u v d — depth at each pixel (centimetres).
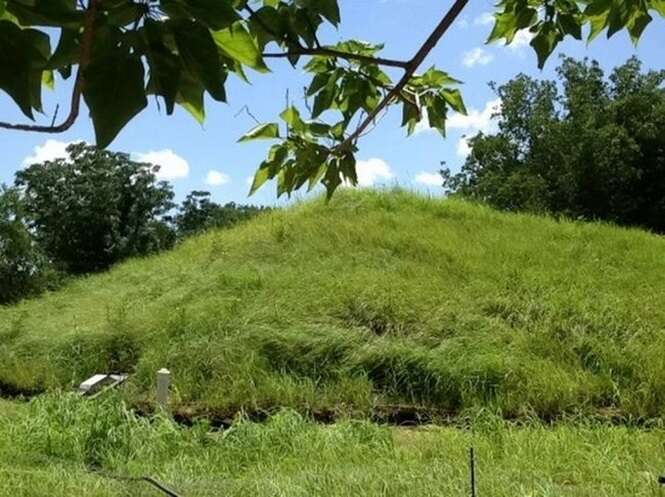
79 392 997
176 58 94
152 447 723
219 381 1026
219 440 747
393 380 1010
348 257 1430
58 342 1248
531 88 3353
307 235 1558
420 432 883
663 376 970
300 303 1209
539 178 3209
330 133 187
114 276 1762
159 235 4025
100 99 90
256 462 690
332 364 1055
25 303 1694
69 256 3912
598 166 3044
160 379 939
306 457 704
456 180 3588
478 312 1168
